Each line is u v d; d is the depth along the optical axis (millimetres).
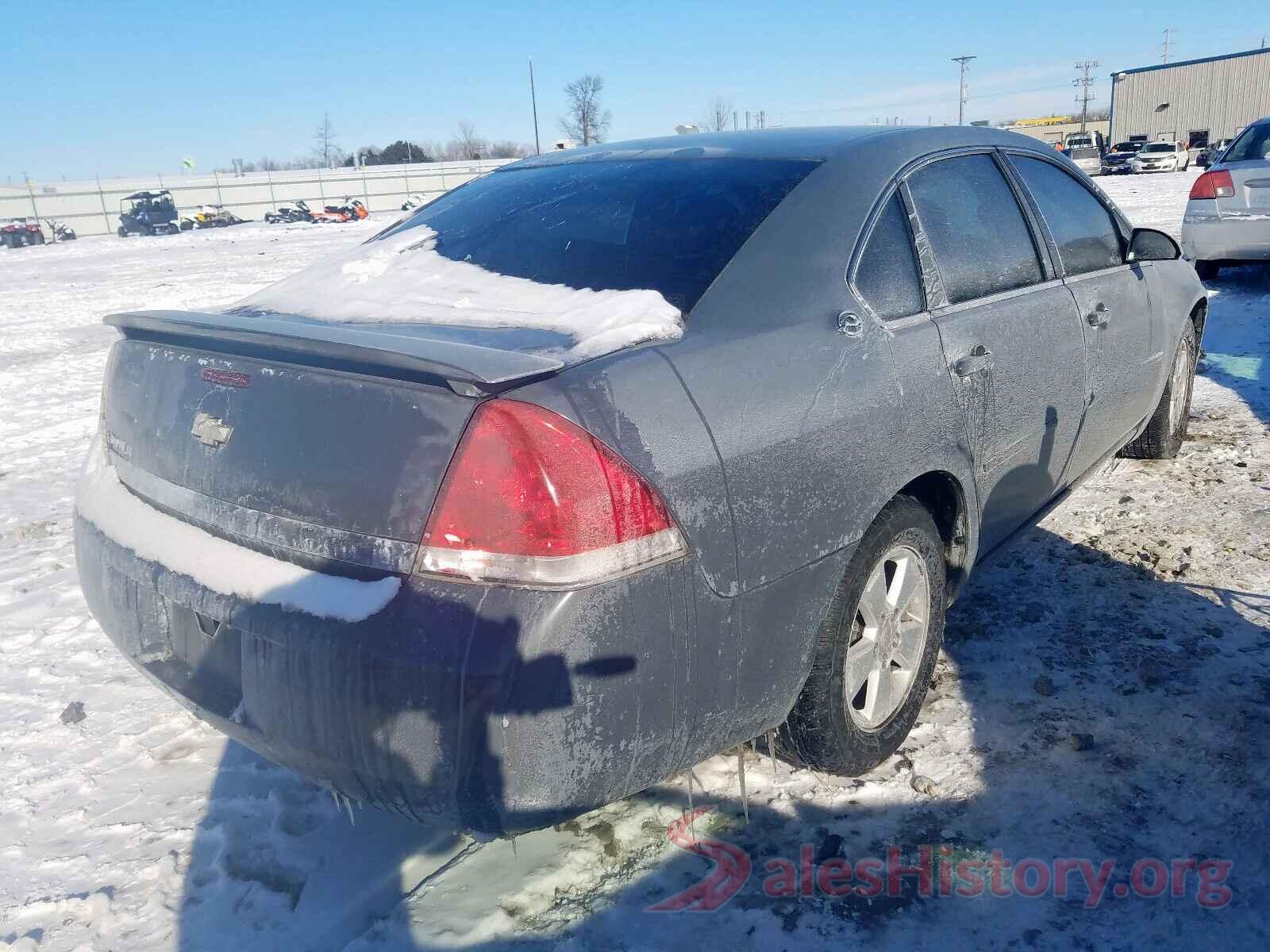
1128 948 2080
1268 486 4539
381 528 1848
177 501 2244
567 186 3000
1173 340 4383
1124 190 27781
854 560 2396
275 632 1923
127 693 3320
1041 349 3164
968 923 2162
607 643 1819
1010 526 3293
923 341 2633
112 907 2316
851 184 2703
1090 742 2727
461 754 1760
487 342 2100
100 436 2725
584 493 1804
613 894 2268
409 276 2703
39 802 2727
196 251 31719
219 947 2180
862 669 2553
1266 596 3535
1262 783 2547
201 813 2645
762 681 2172
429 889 2307
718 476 2008
